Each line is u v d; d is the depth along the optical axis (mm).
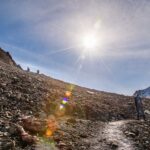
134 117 32531
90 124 21438
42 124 16141
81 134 17266
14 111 18984
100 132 19234
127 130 20203
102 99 37375
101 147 15484
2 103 19875
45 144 13758
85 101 31109
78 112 26156
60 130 16828
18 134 14109
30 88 27281
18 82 28047
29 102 22281
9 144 12523
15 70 37656
